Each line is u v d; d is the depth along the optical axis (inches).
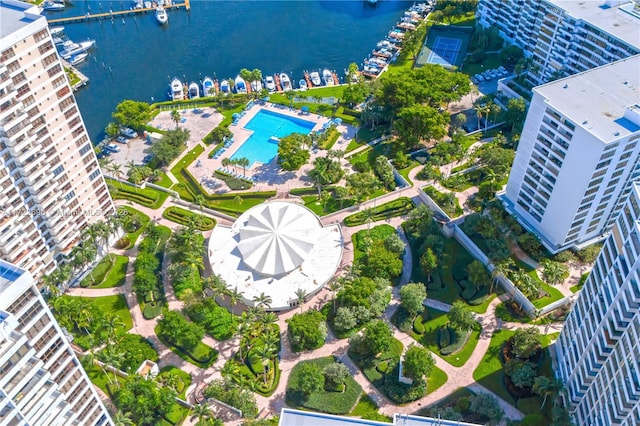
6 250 6348.4
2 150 5999.0
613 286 4768.7
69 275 6855.3
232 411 5812.0
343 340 6471.5
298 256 7096.5
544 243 7175.2
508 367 5984.3
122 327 6584.6
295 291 6835.6
